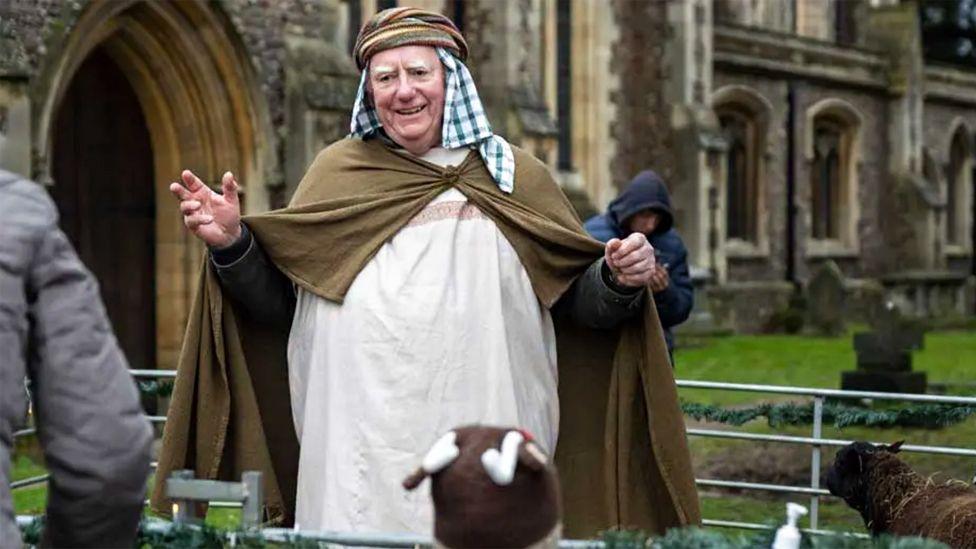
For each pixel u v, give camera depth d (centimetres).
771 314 2789
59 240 293
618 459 461
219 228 434
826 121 3167
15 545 285
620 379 461
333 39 1559
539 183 464
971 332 2928
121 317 1458
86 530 289
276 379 475
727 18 3170
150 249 1446
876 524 571
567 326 473
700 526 453
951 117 3725
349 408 431
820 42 3083
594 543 340
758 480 998
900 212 3347
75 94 1438
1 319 279
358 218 445
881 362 1553
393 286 434
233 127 1444
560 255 453
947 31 4700
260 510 348
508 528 278
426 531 421
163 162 1434
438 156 455
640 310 455
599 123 2434
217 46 1408
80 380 286
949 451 619
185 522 345
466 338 431
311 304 450
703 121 2561
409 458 423
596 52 2423
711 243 2583
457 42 455
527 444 280
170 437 448
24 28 1208
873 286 3106
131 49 1377
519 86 2141
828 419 678
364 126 461
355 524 423
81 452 283
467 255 440
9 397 281
